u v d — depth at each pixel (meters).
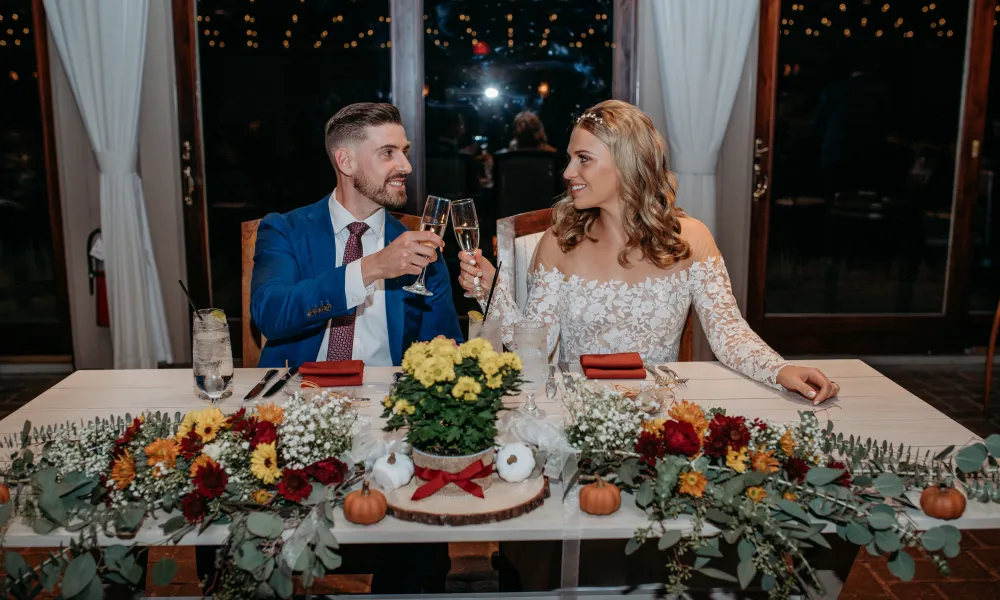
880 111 4.78
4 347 4.52
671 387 1.88
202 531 1.27
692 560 1.60
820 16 4.68
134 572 1.27
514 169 5.08
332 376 1.90
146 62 4.19
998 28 4.63
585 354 2.17
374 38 4.76
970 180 4.59
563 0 4.89
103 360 4.46
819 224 4.91
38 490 1.29
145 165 4.29
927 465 1.49
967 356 4.79
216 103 4.80
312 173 4.90
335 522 1.30
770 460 1.35
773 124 4.45
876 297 4.96
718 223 4.55
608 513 1.33
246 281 2.38
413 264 1.90
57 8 3.96
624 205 2.12
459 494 1.35
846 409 1.77
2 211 4.81
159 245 4.38
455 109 5.01
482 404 1.29
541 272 2.27
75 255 4.33
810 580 1.51
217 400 1.80
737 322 2.16
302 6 4.71
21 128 4.72
